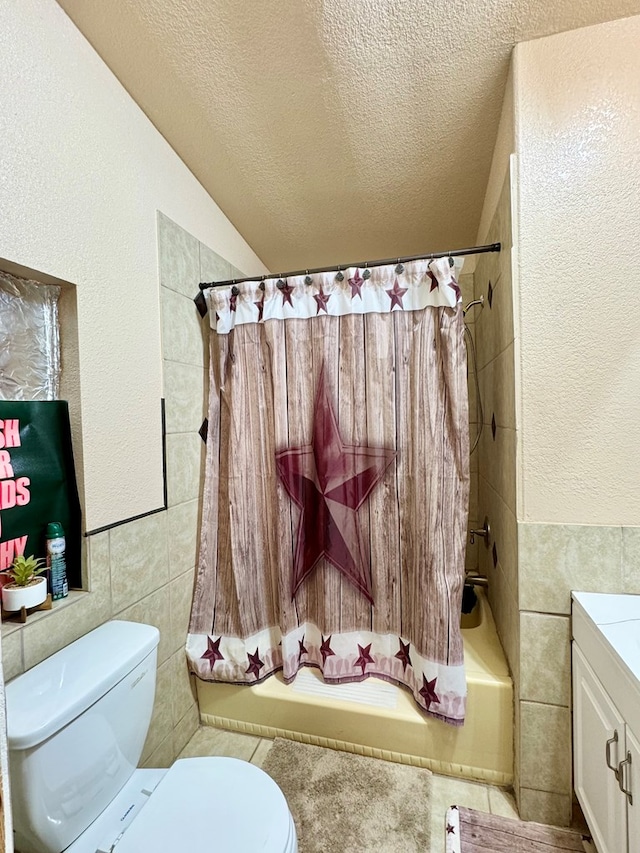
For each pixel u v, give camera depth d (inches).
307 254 86.1
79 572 42.2
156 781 39.4
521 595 45.9
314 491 59.1
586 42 42.4
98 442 44.0
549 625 45.1
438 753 51.3
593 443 43.7
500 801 48.0
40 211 37.5
